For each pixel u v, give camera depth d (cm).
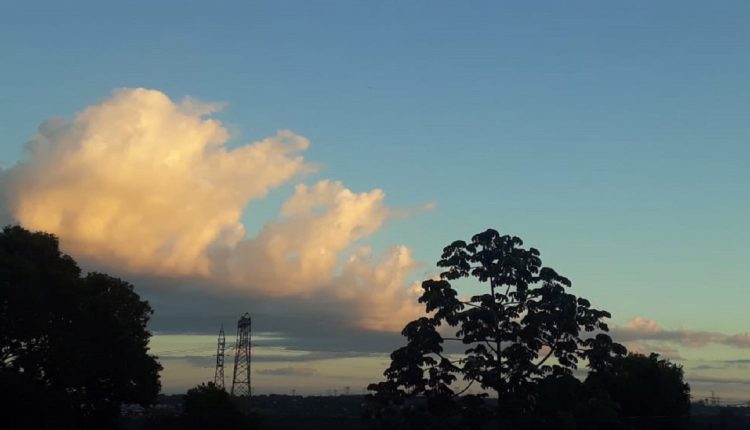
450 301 6438
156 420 7644
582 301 6556
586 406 6194
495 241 6644
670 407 8125
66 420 6184
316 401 12575
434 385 6394
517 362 6278
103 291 7112
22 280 5894
